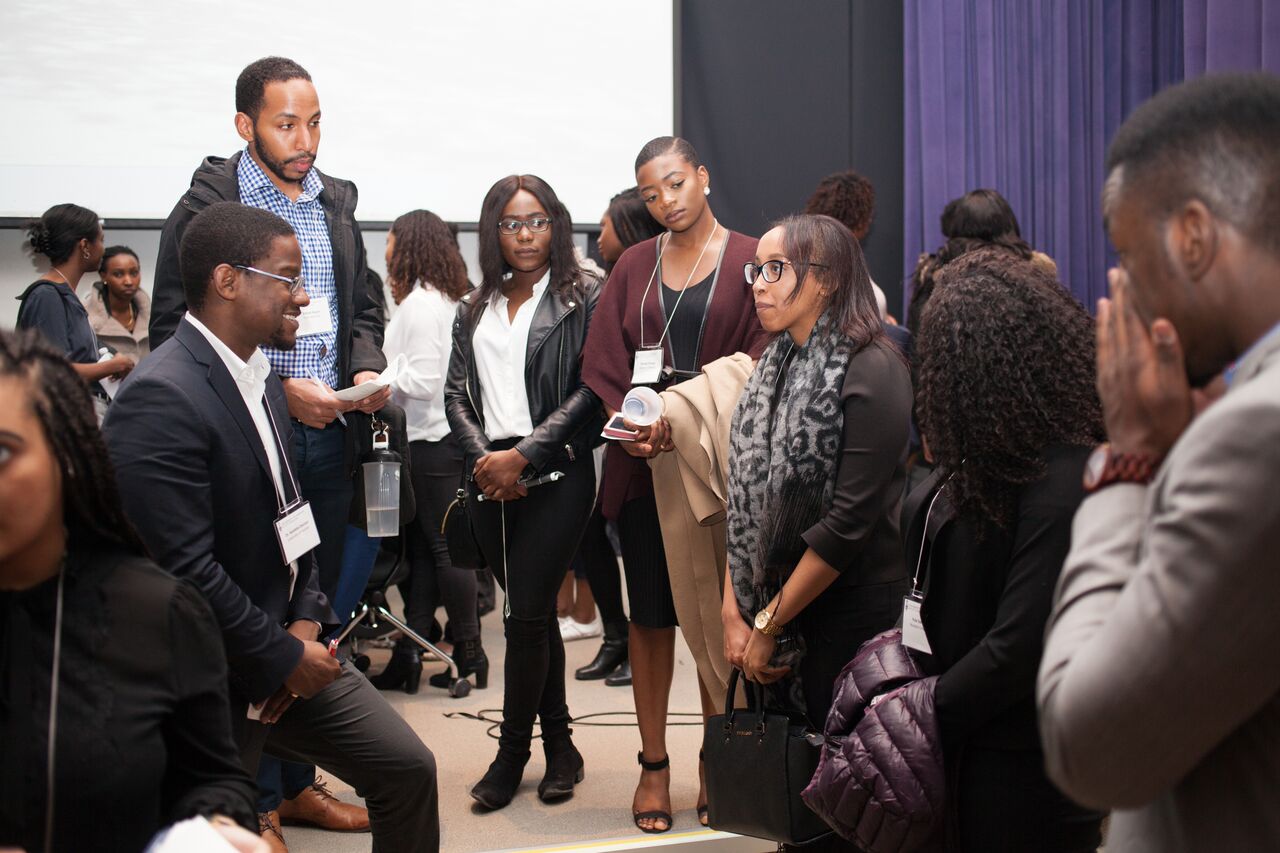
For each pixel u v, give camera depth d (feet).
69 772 3.25
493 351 8.93
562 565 8.66
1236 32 13.01
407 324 11.48
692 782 9.31
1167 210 2.57
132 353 14.71
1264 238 2.47
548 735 9.09
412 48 15.69
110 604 3.38
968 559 4.86
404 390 11.48
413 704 11.68
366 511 8.10
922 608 5.10
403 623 12.11
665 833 8.23
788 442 6.48
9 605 3.31
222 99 15.06
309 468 7.87
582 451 8.63
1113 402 2.85
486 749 10.22
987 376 4.64
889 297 17.28
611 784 9.32
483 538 8.85
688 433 7.65
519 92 16.10
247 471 5.37
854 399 6.37
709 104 16.69
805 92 16.93
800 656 6.63
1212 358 2.64
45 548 3.28
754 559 6.82
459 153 15.96
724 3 16.62
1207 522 2.31
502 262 9.01
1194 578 2.32
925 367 4.90
